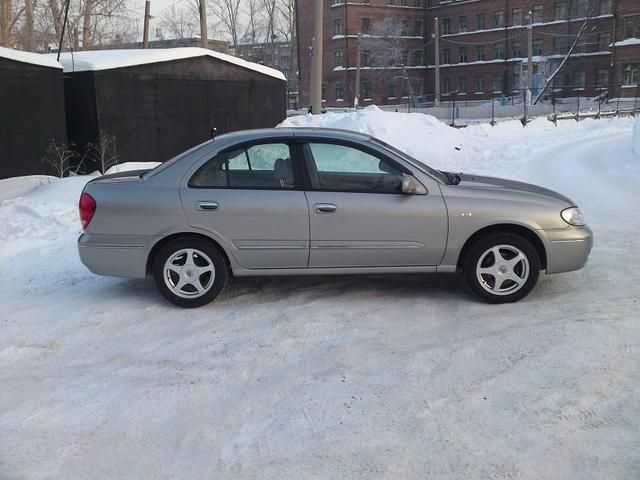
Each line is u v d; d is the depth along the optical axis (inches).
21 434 142.9
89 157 554.3
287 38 3093.0
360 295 230.8
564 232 214.1
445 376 165.0
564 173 571.5
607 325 193.2
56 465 131.0
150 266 221.3
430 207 211.6
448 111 2320.4
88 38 1155.9
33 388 164.9
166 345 190.2
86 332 202.2
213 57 652.7
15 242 309.0
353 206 211.9
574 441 134.0
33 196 400.2
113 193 215.3
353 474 125.4
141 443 138.5
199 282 218.5
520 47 2837.1
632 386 155.8
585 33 2628.0
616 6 2471.7
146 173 226.5
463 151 690.8
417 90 3117.6
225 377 168.6
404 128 687.1
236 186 215.2
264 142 217.0
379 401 153.5
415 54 3100.4
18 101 485.7
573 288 231.9
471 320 203.3
